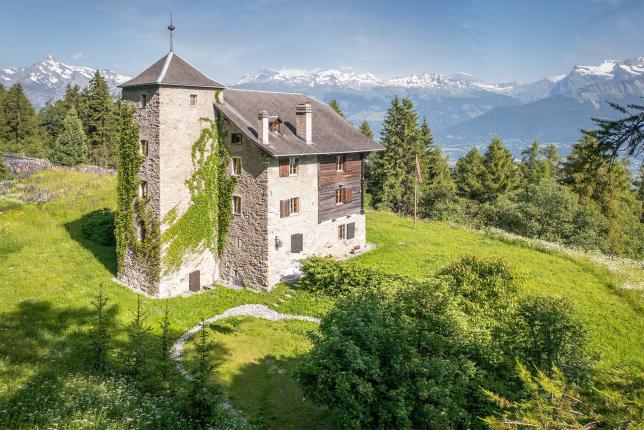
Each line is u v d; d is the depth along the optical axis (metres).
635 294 33.00
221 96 35.88
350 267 33.84
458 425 15.45
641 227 63.94
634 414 8.44
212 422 16.81
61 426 14.31
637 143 9.55
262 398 21.58
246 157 34.78
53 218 48.38
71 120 79.56
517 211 58.59
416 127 81.19
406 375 15.38
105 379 18.34
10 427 14.01
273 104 39.53
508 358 16.16
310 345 27.08
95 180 63.41
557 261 42.12
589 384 14.10
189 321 30.25
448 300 17.59
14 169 63.47
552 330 15.86
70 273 36.16
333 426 18.86
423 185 80.12
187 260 35.19
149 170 33.56
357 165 42.25
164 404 16.91
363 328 15.73
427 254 42.47
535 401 8.98
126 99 34.56
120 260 36.34
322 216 38.88
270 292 34.56
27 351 21.39
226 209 36.41
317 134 38.97
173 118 33.06
